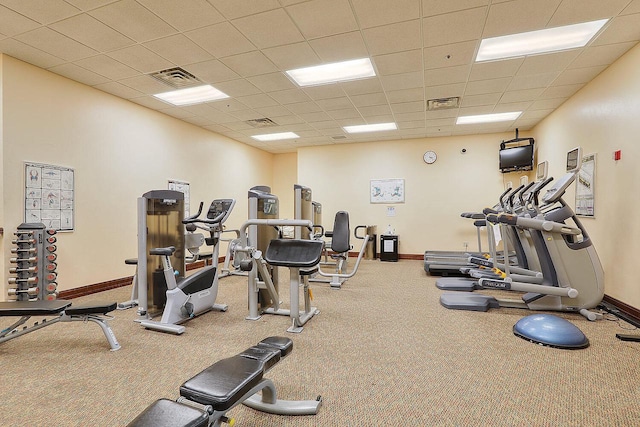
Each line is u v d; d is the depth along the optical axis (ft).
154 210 11.34
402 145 25.66
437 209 24.86
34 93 12.74
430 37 10.86
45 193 13.03
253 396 6.14
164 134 19.04
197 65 12.89
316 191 27.71
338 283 15.76
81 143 14.44
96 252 15.03
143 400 6.24
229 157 25.13
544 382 6.86
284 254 10.18
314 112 18.93
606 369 7.41
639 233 10.66
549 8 9.23
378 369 7.50
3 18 9.71
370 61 12.64
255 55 12.12
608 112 12.58
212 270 11.75
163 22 10.00
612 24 9.91
